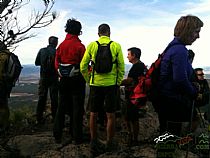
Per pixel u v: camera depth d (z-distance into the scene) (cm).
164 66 374
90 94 534
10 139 605
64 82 571
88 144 572
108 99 525
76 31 582
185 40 374
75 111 574
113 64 523
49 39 742
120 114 656
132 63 575
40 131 693
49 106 844
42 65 726
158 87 382
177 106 379
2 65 612
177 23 378
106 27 531
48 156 524
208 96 477
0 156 536
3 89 622
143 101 536
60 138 578
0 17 615
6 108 645
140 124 679
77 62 572
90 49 524
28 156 545
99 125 654
